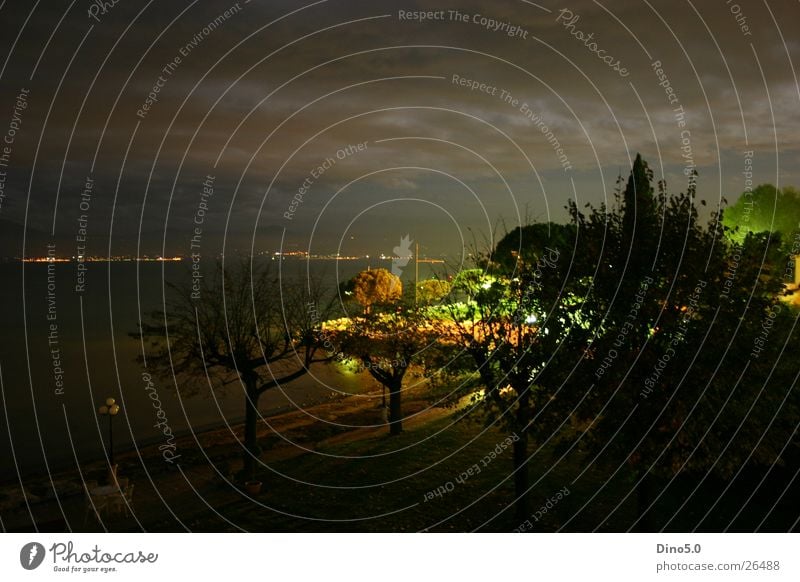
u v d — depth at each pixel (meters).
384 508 23.47
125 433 42.28
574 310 20.09
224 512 24.02
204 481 27.98
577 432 20.06
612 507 21.36
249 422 28.38
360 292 41.69
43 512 24.70
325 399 46.72
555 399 19.81
